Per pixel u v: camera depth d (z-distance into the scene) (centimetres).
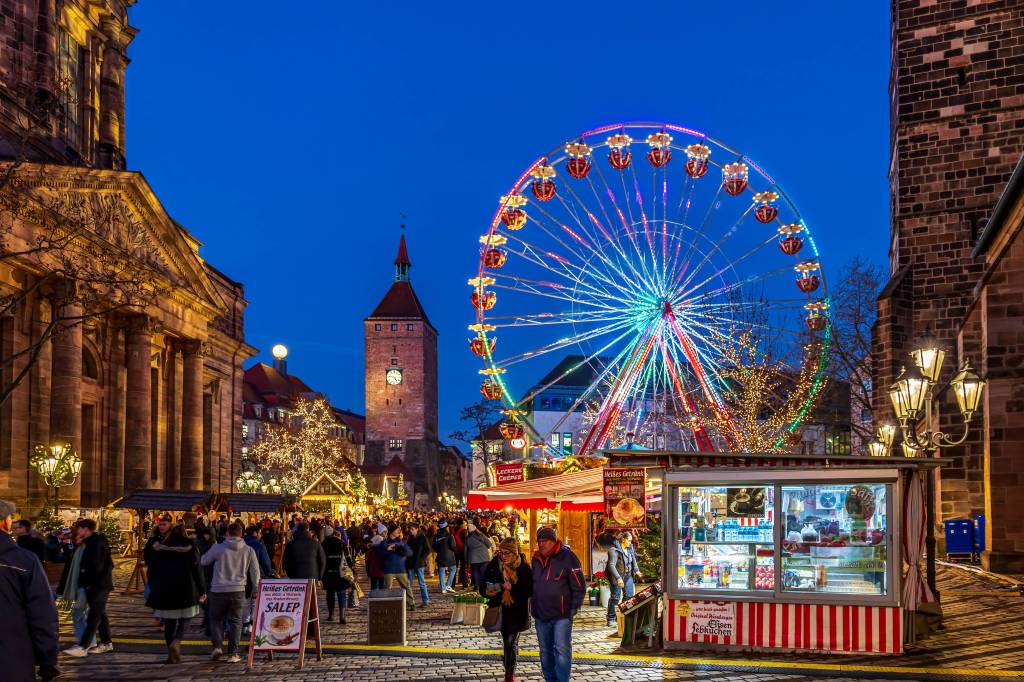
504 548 1448
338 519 6334
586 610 2684
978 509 3981
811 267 4003
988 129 4772
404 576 2719
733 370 5669
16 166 3322
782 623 1741
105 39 5925
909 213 4897
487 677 1584
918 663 1628
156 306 5841
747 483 1773
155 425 6281
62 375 4706
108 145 5919
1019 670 1562
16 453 4428
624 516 2069
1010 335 3253
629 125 3991
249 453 12138
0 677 707
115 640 2055
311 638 2033
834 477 1730
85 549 1842
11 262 4294
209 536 2062
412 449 18662
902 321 4847
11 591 725
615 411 3856
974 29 4797
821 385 4228
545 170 3972
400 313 19025
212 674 1636
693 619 1784
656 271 3906
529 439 4138
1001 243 3375
